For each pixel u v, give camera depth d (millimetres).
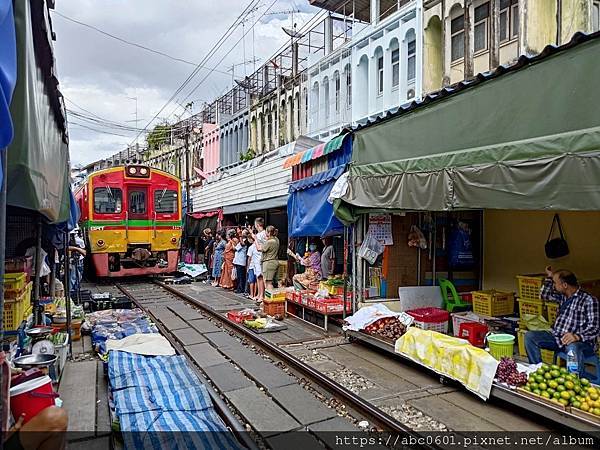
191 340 7754
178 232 16281
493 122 4715
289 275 11461
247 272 12398
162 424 4141
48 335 5336
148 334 7023
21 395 2996
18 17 2348
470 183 4879
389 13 13828
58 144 4766
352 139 7164
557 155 3996
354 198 6969
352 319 7133
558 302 5730
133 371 5441
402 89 10266
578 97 3898
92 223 14945
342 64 12320
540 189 4121
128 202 15500
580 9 7617
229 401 5016
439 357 5281
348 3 14156
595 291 5898
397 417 4465
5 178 2283
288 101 14977
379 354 6621
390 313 6855
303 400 5004
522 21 7953
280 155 13133
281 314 9344
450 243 8164
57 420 2367
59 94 3746
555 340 5094
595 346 4660
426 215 8047
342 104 12328
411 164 5797
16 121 2400
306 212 8742
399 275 7836
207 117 24453
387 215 7730
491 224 8102
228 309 10281
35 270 6309
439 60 9852
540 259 7176
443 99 5406
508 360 4660
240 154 17453
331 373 5758
